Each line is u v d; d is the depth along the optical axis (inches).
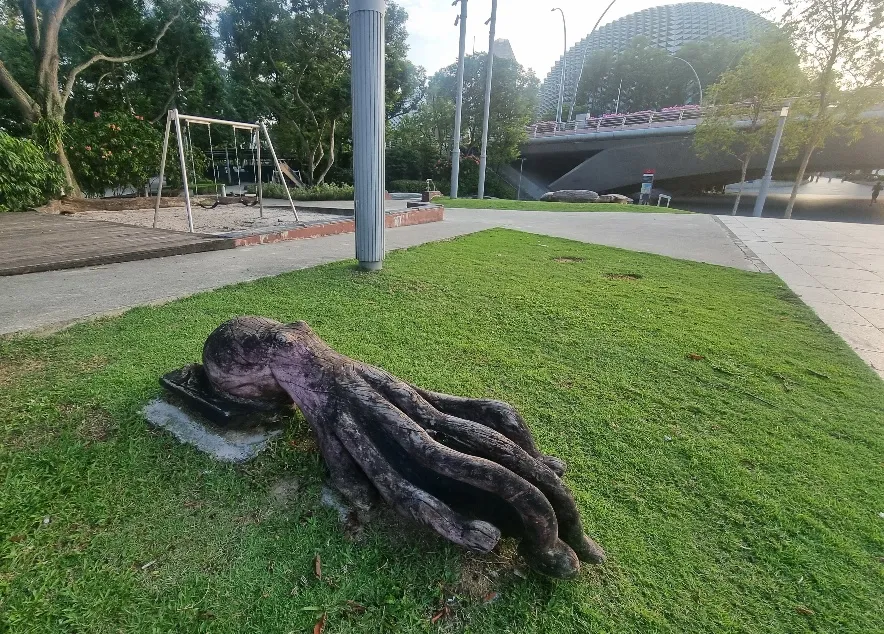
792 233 429.1
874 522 82.2
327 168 961.5
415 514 63.4
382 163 211.8
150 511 74.4
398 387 77.1
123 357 122.6
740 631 63.1
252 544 69.4
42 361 118.9
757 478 92.5
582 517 81.1
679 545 76.3
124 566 65.3
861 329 175.8
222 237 279.1
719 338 162.1
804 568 73.1
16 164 396.8
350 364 80.4
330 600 61.9
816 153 963.3
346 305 175.6
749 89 795.4
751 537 78.5
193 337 137.3
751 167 1063.6
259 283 195.3
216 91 909.8
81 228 310.2
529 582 67.7
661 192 1357.0
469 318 170.4
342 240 314.0
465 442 69.3
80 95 748.6
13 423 92.1
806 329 173.9
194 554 67.6
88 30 689.6
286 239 306.8
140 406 99.3
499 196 1350.9
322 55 838.5
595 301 197.5
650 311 188.2
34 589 61.1
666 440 103.6
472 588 65.6
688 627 63.2
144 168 570.9
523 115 1286.9
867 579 71.6
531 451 77.1
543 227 448.5
